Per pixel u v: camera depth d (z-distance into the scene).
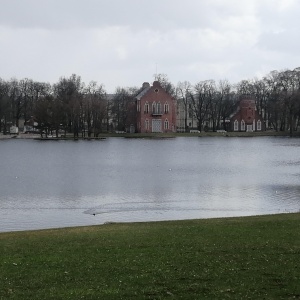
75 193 59.84
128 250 26.66
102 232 32.59
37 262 24.42
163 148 140.88
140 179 74.31
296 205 51.41
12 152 124.88
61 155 116.94
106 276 22.02
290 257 24.64
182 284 20.81
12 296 19.62
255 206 50.94
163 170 87.06
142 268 23.16
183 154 120.88
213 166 93.62
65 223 42.53
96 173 81.94
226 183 69.19
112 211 48.09
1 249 27.39
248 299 19.06
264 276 21.69
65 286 20.78
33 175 78.44
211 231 31.62
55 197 56.69
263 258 24.53
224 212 47.66
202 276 21.80
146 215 46.09
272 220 35.84
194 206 51.03
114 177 76.62
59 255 25.78
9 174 79.56
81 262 24.33
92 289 20.33
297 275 21.75
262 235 29.88
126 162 101.19
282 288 20.19
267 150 131.88
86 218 44.69
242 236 29.70
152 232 31.94
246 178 74.88
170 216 45.56
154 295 19.61
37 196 57.34
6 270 23.09
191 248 26.86
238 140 181.38
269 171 84.50
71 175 78.88
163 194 59.44
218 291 19.94
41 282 21.33
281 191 61.03
